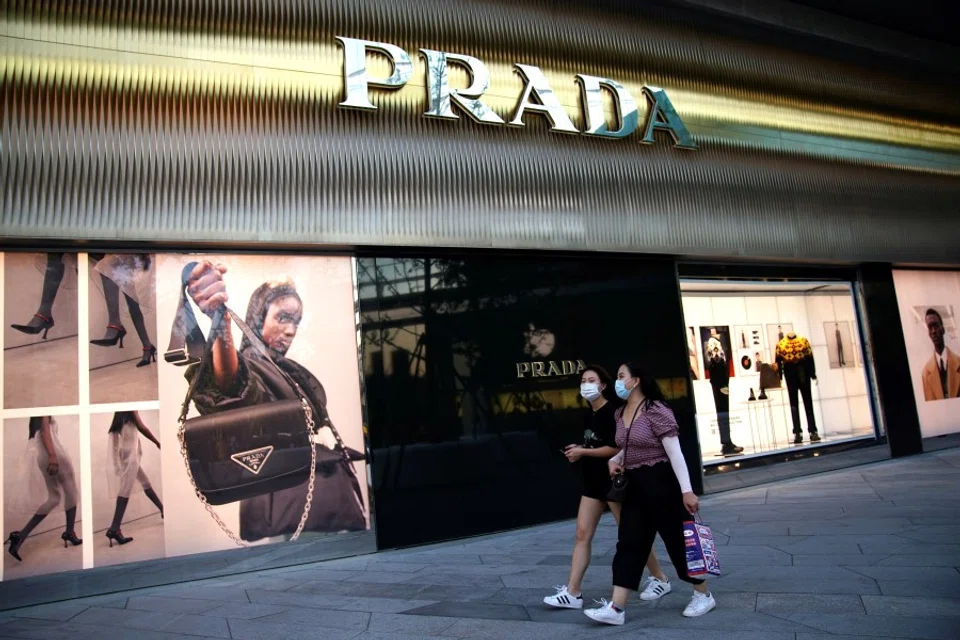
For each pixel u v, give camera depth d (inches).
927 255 499.5
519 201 345.7
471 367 326.6
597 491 184.4
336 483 289.1
